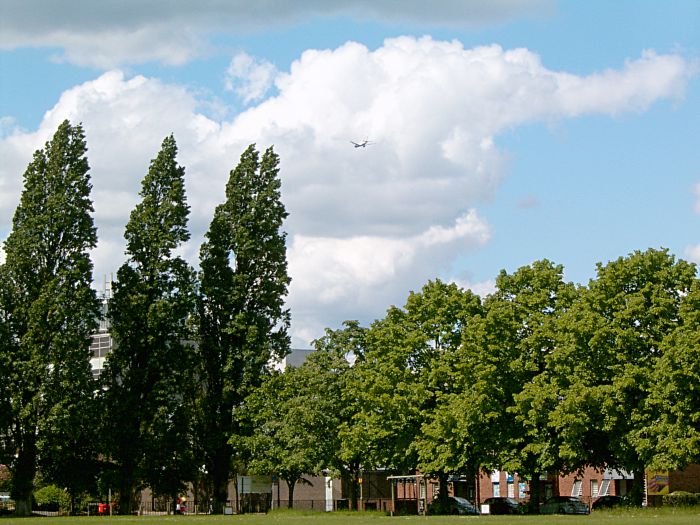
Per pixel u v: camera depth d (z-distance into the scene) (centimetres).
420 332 8238
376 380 8181
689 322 6606
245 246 10288
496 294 8138
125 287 9794
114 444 9344
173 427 9594
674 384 6412
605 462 7619
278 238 10531
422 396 7856
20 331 9238
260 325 10106
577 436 6800
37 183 9650
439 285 8456
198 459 9875
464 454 7456
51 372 8919
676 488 9325
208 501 10519
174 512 9788
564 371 7031
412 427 8012
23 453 9000
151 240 9900
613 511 6350
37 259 9412
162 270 9819
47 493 11625
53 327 9075
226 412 10031
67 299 9188
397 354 8200
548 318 7462
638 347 6950
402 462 8119
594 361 7012
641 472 6919
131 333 9625
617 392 6706
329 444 9081
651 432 6550
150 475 9612
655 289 7050
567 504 8012
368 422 8156
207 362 10112
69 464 9625
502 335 7506
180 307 9812
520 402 7025
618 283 7156
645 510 6306
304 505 10856
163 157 10206
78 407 8906
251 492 10581
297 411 9169
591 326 6981
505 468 7225
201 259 10431
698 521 4334
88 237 9556
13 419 8988
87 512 11162
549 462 6994
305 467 9075
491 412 7256
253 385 9919
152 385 9575
